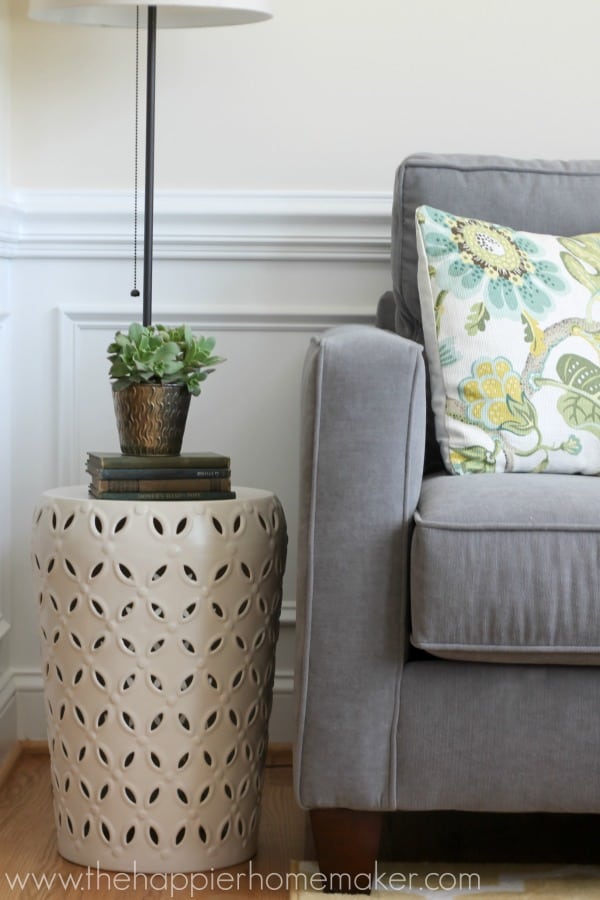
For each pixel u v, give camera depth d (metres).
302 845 1.84
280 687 2.36
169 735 1.67
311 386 1.55
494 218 2.06
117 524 1.66
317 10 2.32
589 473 1.82
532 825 1.93
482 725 1.55
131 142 2.32
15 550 2.33
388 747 1.56
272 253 2.32
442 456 1.84
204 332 2.34
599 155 2.35
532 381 1.81
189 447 2.36
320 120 2.33
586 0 2.33
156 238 2.30
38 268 2.31
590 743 1.54
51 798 2.03
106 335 2.33
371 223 2.31
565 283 1.88
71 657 1.68
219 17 2.09
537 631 1.48
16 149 2.31
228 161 2.33
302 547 1.57
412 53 2.33
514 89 2.34
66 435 2.32
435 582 1.48
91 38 2.31
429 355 1.86
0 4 2.22
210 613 1.67
